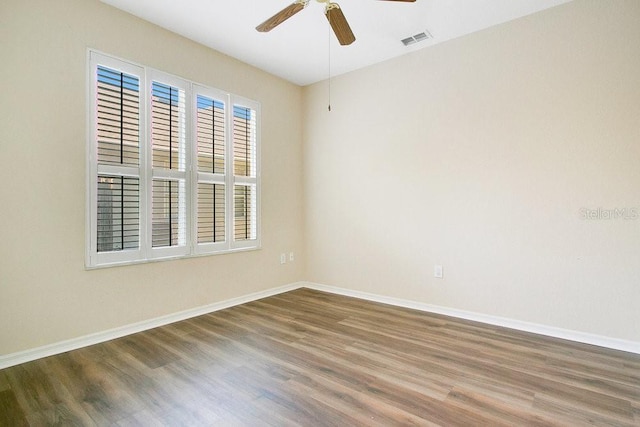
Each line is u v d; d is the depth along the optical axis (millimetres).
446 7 2627
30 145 2254
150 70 2850
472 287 3074
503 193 2889
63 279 2404
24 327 2236
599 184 2484
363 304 3609
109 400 1791
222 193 3441
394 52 3404
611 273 2453
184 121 3098
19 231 2215
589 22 2492
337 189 4047
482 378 2020
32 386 1928
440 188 3240
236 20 2828
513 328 2852
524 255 2801
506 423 1595
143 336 2697
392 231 3586
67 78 2404
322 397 1816
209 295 3338
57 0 2355
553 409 1712
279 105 4070
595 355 2332
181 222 3098
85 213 2500
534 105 2729
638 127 2344
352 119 3883
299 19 2791
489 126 2947
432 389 1897
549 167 2674
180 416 1655
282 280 4137
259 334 2742
